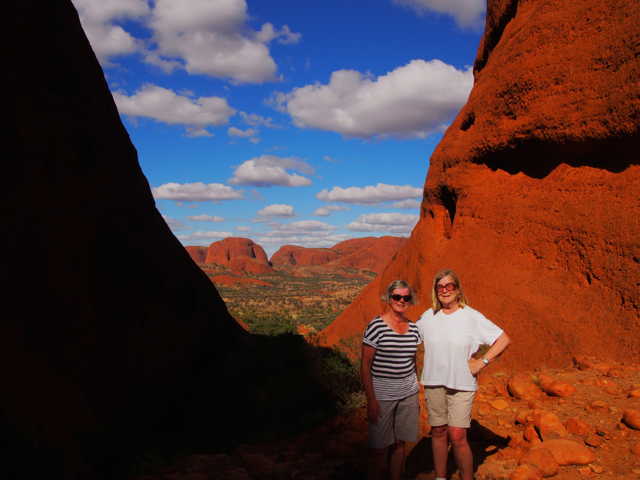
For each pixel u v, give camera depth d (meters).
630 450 3.14
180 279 15.73
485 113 10.07
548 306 6.94
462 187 10.66
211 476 5.07
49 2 11.38
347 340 14.52
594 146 7.33
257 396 13.01
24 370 6.76
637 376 4.76
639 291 5.68
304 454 5.37
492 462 3.49
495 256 8.70
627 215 6.34
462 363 2.97
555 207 7.79
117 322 10.84
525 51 8.88
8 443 4.79
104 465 6.02
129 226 12.81
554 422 3.66
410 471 3.83
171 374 12.66
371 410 3.09
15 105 9.14
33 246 8.36
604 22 7.32
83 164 11.71
